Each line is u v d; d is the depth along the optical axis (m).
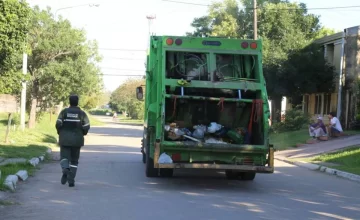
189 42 11.62
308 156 19.30
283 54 30.14
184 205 8.96
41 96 31.92
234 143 11.36
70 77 29.81
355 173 14.09
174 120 11.61
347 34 27.09
